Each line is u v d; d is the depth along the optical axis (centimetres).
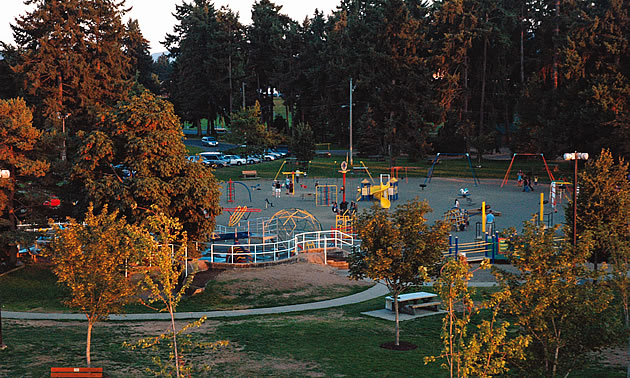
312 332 2267
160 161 3250
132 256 1648
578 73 7575
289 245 3953
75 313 2728
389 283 2164
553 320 1415
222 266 3462
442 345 2114
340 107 11300
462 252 3734
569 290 1413
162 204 3159
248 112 9281
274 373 1733
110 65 7062
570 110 7444
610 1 7594
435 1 11094
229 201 6150
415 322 2475
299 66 12531
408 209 2148
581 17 7812
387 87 9406
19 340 1984
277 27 12525
